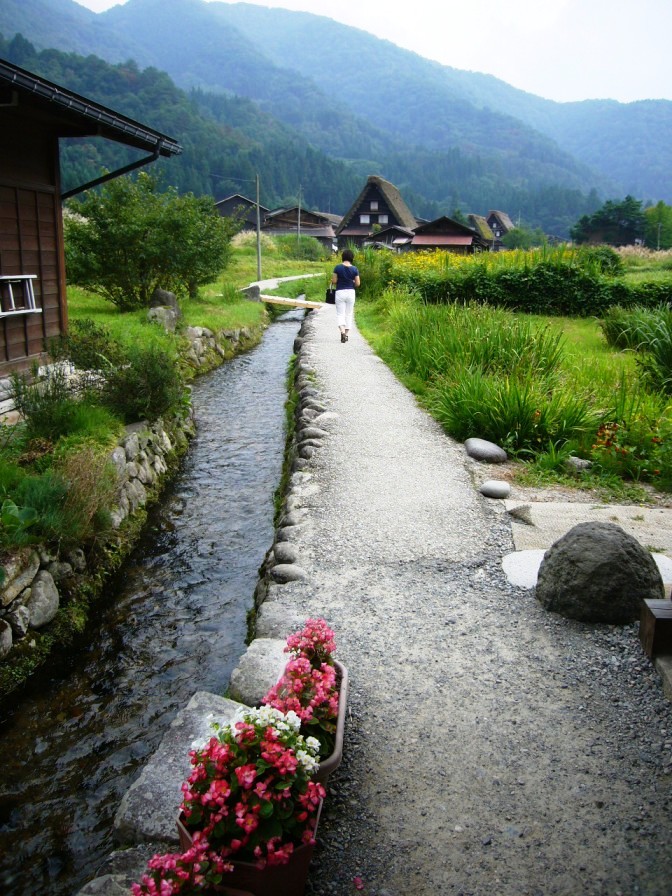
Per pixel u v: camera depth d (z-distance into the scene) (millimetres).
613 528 4039
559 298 17500
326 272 32188
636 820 2582
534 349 8938
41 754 3744
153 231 15562
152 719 4016
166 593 5395
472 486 6086
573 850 2461
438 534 5062
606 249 22969
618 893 2295
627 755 2910
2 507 4699
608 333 12797
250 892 2068
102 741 3840
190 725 3000
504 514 5465
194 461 8516
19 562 4500
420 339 10898
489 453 6773
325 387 9828
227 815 2023
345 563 4602
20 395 6426
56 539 4953
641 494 5965
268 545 6203
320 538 4969
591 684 3369
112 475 5977
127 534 6172
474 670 3479
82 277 15273
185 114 146375
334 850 2473
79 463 5500
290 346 17562
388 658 3568
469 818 2604
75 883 2990
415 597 4188
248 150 143625
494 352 9031
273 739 2154
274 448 9070
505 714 3162
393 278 20547
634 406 7477
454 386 8055
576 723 3104
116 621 5012
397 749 2945
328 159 173625
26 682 4316
